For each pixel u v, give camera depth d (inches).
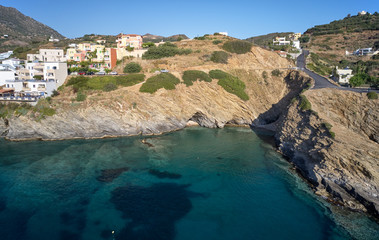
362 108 1625.2
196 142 2010.3
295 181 1387.8
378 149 1269.7
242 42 3304.6
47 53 3073.3
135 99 2247.8
